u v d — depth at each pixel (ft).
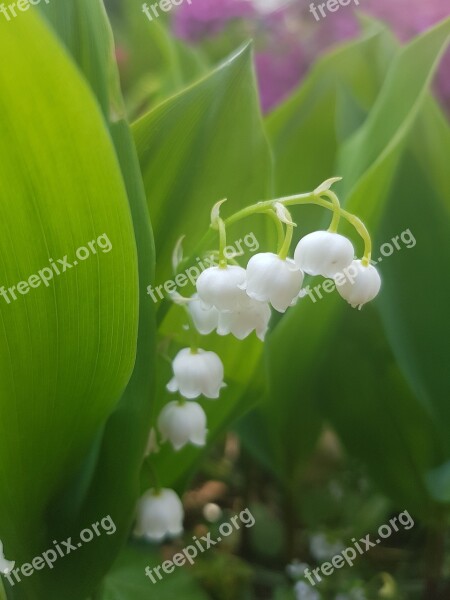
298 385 0.53
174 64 0.64
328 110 0.58
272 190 0.40
